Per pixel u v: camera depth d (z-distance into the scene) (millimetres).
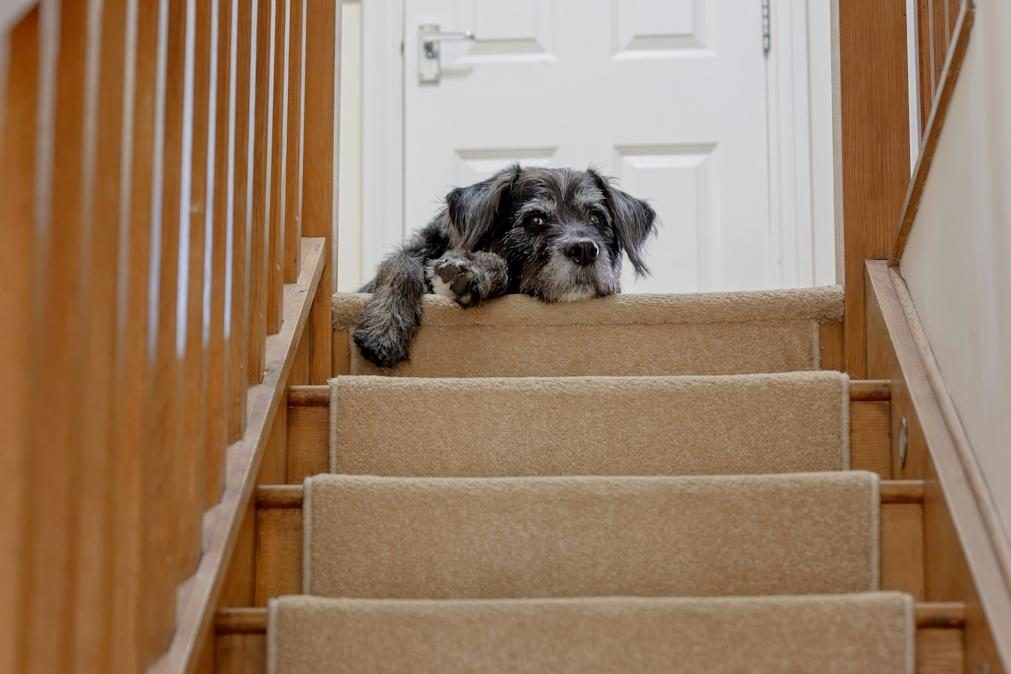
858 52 2650
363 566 2047
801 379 2316
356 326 2656
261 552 2096
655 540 2029
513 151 4020
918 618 1818
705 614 1809
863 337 2574
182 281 1755
